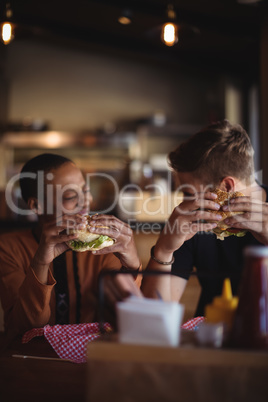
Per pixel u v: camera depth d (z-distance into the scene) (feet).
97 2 15.52
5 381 3.42
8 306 5.19
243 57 19.83
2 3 12.93
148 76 25.09
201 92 24.89
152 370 2.57
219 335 2.67
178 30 11.79
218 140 5.09
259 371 2.49
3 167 22.09
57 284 5.16
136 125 24.48
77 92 24.67
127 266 4.89
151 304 2.78
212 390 2.52
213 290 4.35
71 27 19.45
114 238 4.59
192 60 20.45
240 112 21.24
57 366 3.75
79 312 5.17
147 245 7.75
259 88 13.58
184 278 4.43
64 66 24.66
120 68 25.00
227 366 2.52
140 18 17.53
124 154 22.84
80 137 21.88
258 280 2.64
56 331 4.03
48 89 24.58
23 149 22.74
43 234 4.38
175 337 2.65
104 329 3.00
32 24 18.67
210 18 15.80
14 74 24.44
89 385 2.61
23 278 5.31
